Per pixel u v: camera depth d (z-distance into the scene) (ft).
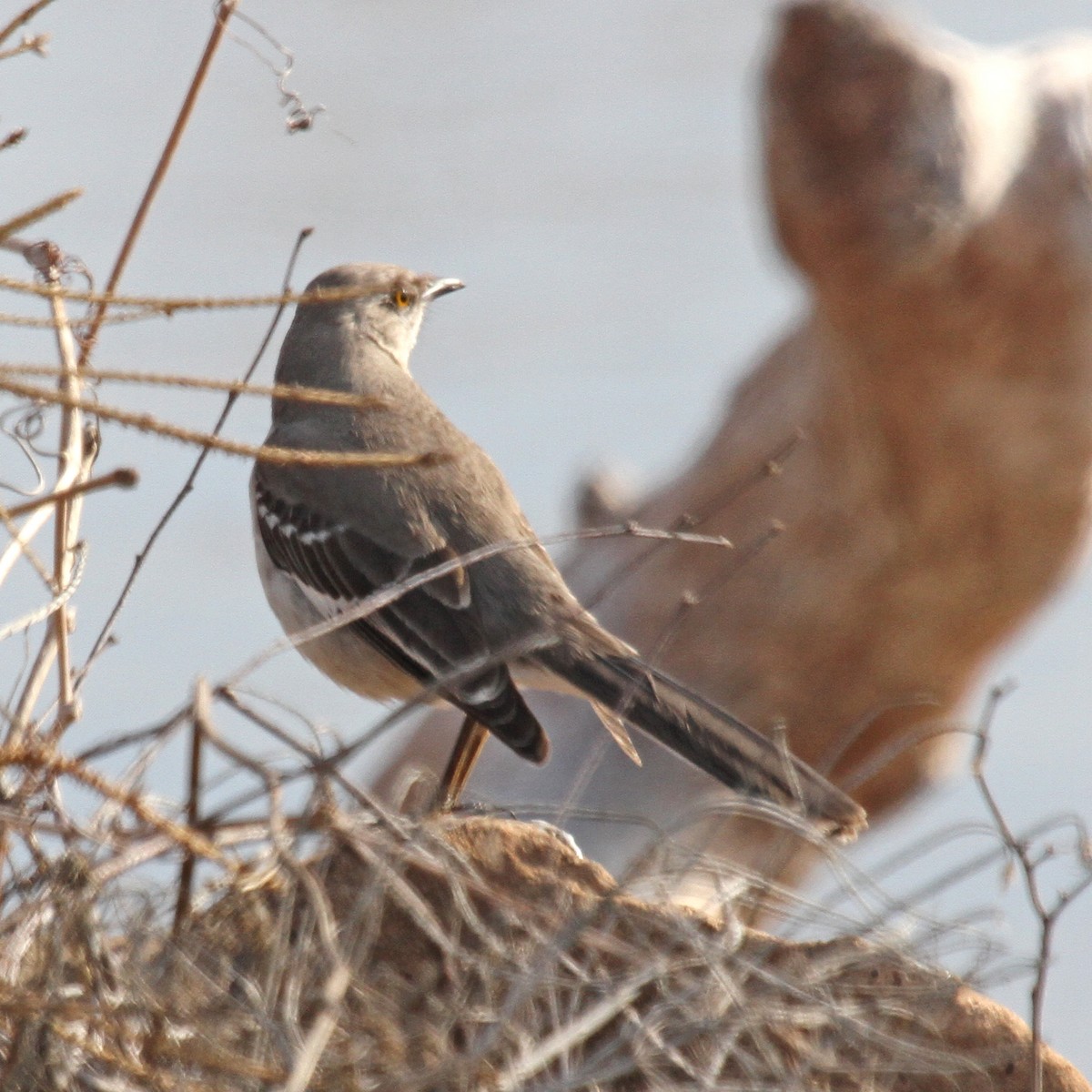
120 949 21.09
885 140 43.75
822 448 50.62
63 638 24.20
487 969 20.74
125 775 21.50
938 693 52.65
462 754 32.24
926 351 46.47
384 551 33.73
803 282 47.11
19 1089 19.71
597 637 32.63
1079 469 48.29
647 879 23.90
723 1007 20.97
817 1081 21.75
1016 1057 22.97
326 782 20.48
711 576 52.65
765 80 44.55
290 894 20.08
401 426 35.99
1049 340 46.39
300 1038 19.35
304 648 35.22
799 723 52.24
